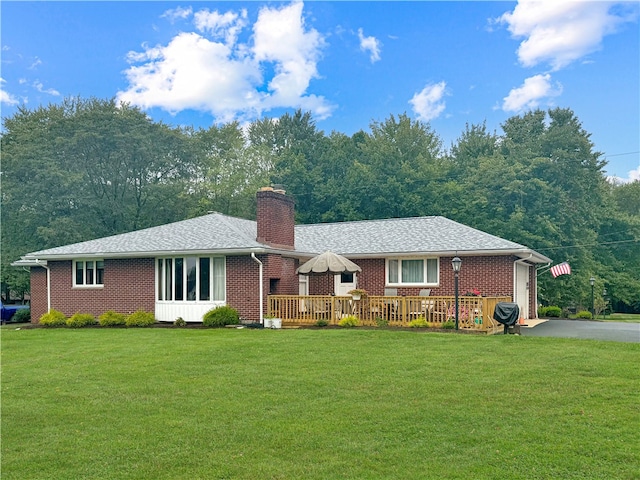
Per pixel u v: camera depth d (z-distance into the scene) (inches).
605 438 249.3
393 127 2130.9
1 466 232.8
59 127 1504.7
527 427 267.7
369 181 1691.7
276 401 325.1
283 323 738.2
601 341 535.5
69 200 1456.7
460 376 380.2
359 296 702.5
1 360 489.1
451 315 665.6
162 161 1647.4
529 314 960.9
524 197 1555.1
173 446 252.5
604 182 1918.1
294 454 239.1
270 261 768.3
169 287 808.9
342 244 923.4
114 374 412.8
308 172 1884.8
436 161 1891.0
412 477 211.6
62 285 885.8
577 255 1541.6
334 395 336.8
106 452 246.8
